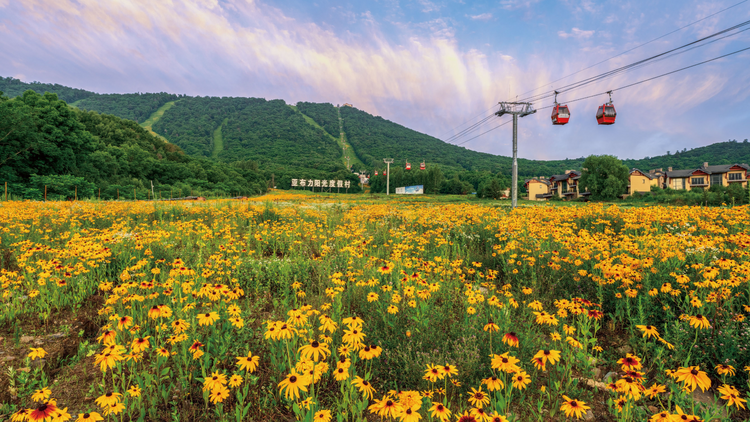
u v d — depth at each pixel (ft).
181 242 29.12
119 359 8.95
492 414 7.43
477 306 14.82
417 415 7.17
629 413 9.05
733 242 22.07
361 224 41.96
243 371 11.61
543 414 10.06
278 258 25.99
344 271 21.25
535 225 30.12
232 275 20.40
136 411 9.83
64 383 10.82
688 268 17.51
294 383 8.19
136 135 336.29
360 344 9.93
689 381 8.12
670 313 13.91
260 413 9.96
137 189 182.80
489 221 37.45
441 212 47.44
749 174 223.30
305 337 11.94
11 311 14.58
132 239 24.31
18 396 9.91
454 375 10.90
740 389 10.98
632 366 9.07
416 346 12.66
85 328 14.37
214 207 54.85
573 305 13.16
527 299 17.72
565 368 11.43
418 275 15.28
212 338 12.53
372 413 10.21
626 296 15.70
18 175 136.36
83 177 157.89
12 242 25.00
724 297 12.91
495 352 12.26
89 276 18.51
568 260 19.43
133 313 13.66
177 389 10.79
